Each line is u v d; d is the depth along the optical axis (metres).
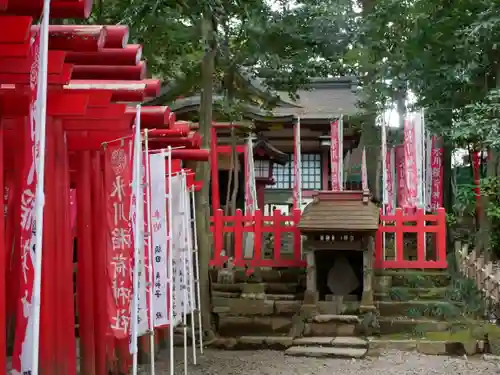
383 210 15.71
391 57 14.59
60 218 6.38
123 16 10.85
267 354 10.91
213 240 15.55
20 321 4.34
